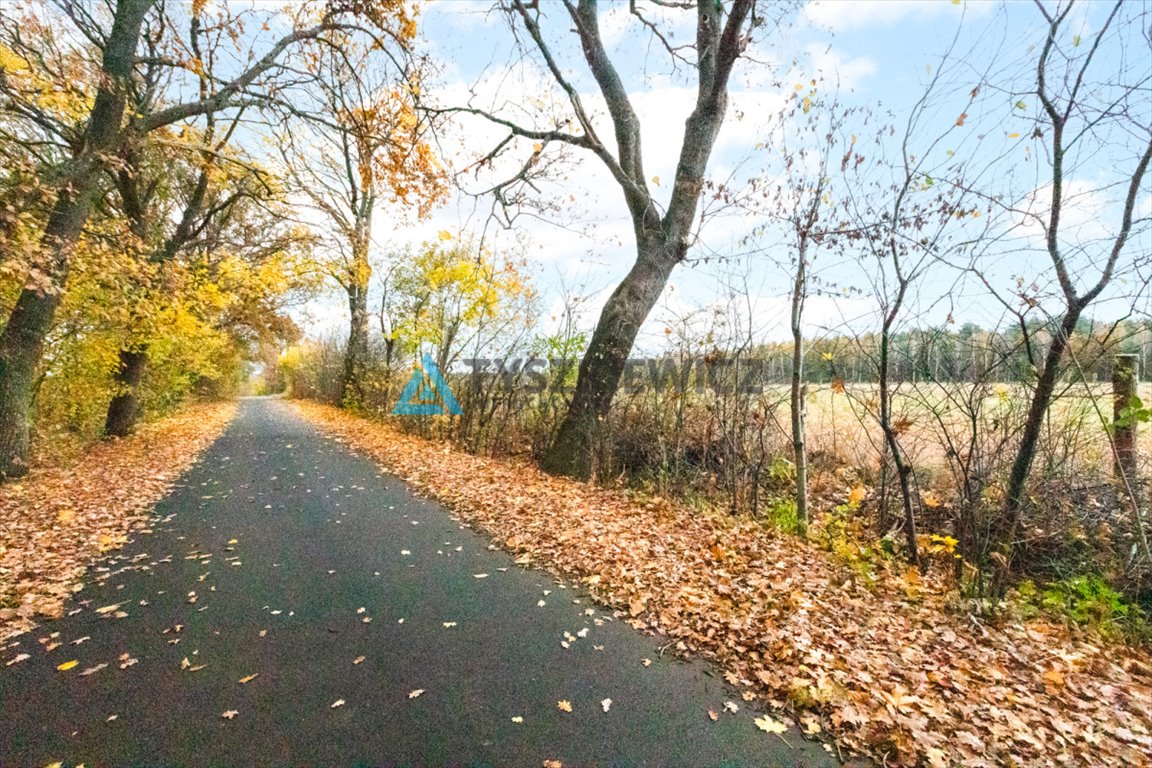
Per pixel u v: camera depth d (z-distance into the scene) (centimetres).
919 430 679
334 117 1026
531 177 1144
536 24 969
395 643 394
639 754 285
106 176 1180
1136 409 440
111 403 1454
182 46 988
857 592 507
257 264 1764
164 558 562
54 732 293
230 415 2659
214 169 1251
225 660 367
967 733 304
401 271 1822
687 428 928
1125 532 525
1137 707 343
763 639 396
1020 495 527
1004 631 441
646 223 995
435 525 693
